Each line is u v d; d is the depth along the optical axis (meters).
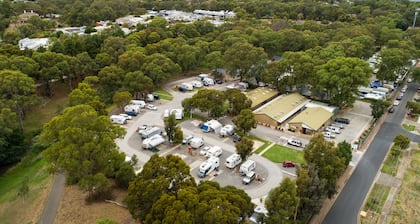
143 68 98.31
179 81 113.00
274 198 41.41
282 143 72.94
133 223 44.06
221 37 135.38
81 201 49.47
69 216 46.38
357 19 190.75
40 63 94.50
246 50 105.25
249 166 59.84
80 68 100.56
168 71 101.75
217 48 122.50
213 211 35.12
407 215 51.44
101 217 45.47
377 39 153.25
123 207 47.50
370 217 50.78
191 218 35.09
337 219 50.06
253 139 74.31
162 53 112.62
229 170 61.66
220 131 74.50
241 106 81.38
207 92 80.06
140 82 91.06
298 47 136.00
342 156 60.53
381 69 109.00
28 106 89.56
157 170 41.59
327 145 51.16
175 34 145.38
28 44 123.62
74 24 184.50
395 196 56.06
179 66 105.56
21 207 51.97
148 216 37.50
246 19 182.12
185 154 66.25
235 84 107.75
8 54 97.44
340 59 92.75
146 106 89.12
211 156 62.91
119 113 86.50
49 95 99.00
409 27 177.38
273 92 98.94
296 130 78.81
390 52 109.06
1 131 65.94
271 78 98.75
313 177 46.59
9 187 60.09
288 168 63.00
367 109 94.50
